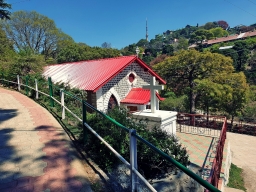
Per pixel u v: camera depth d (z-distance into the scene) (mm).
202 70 21391
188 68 21625
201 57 20672
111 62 13641
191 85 22109
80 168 4348
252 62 39250
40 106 9734
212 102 20688
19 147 5223
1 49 26719
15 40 41125
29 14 41781
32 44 42938
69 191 3582
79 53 40719
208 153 8953
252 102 24109
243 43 43875
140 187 4113
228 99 19312
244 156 12742
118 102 12039
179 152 5699
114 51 42969
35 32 42625
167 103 22938
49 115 8141
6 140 5648
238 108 20406
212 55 20625
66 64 18672
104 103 11391
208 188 1880
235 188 8812
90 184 3855
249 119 21781
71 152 5016
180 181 4980
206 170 7129
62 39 46062
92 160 4777
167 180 4887
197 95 22031
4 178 3883
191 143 10219
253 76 35219
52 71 17906
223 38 74188
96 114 6180
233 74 20328
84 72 14141
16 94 13000
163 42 109500
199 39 77375
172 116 8789
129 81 12641
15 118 7723
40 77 14891
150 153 4840
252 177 10258
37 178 3922
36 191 3539
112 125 5352
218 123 18344
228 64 21281
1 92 13656
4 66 17844
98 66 14039
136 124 6230
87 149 5266
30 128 6613
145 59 51281
